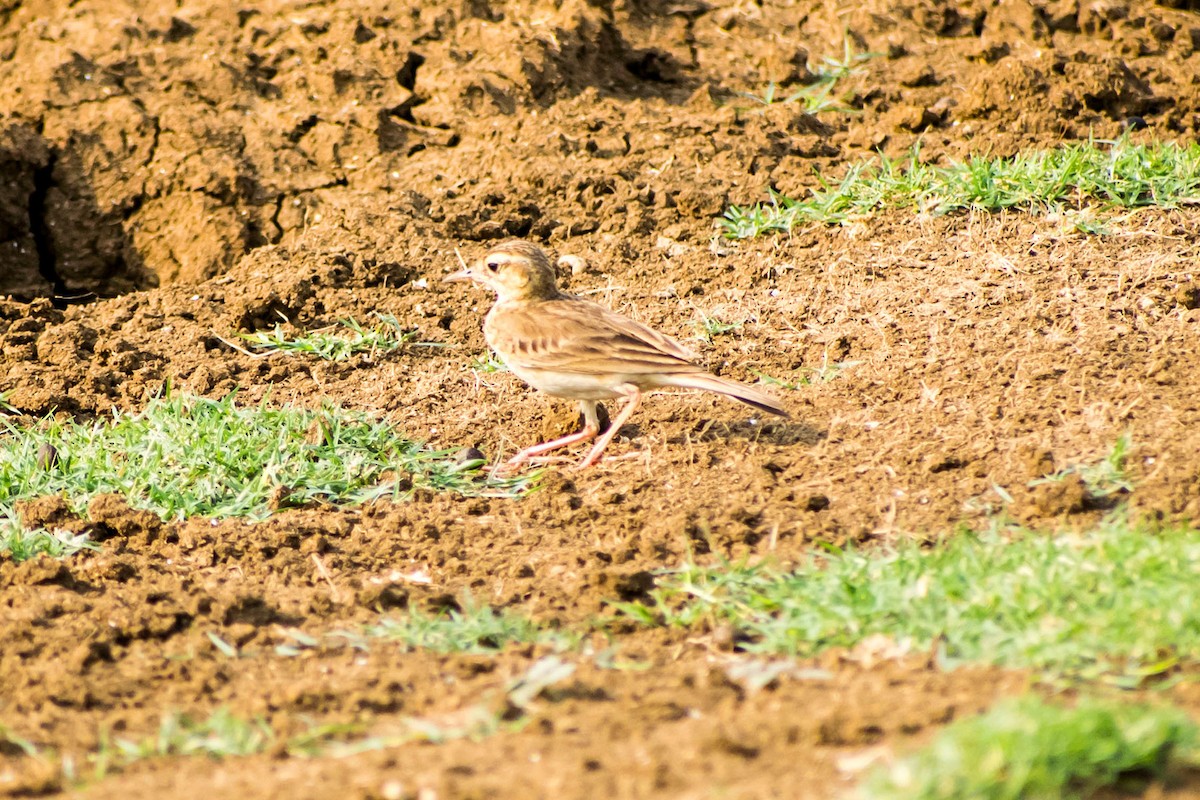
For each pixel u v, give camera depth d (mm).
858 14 21047
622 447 12359
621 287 15500
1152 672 7570
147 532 11000
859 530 10242
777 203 16922
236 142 18109
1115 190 15945
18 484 11734
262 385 14008
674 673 8406
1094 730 6449
